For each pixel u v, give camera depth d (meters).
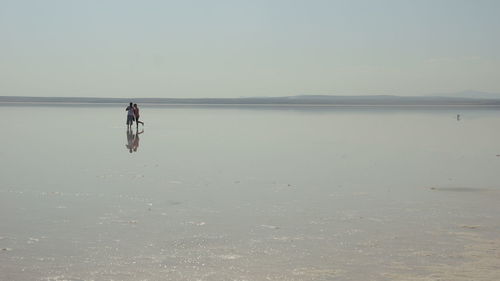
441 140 33.88
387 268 8.23
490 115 80.50
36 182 16.12
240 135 36.59
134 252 9.01
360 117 69.94
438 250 9.17
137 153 24.73
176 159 22.55
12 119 53.50
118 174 18.00
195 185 15.91
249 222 11.20
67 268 8.14
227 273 8.01
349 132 40.84
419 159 23.48
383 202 13.44
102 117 60.78
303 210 12.43
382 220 11.41
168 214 11.87
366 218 11.60
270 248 9.30
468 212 12.23
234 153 25.23
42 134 34.97
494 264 8.40
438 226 10.88
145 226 10.76
